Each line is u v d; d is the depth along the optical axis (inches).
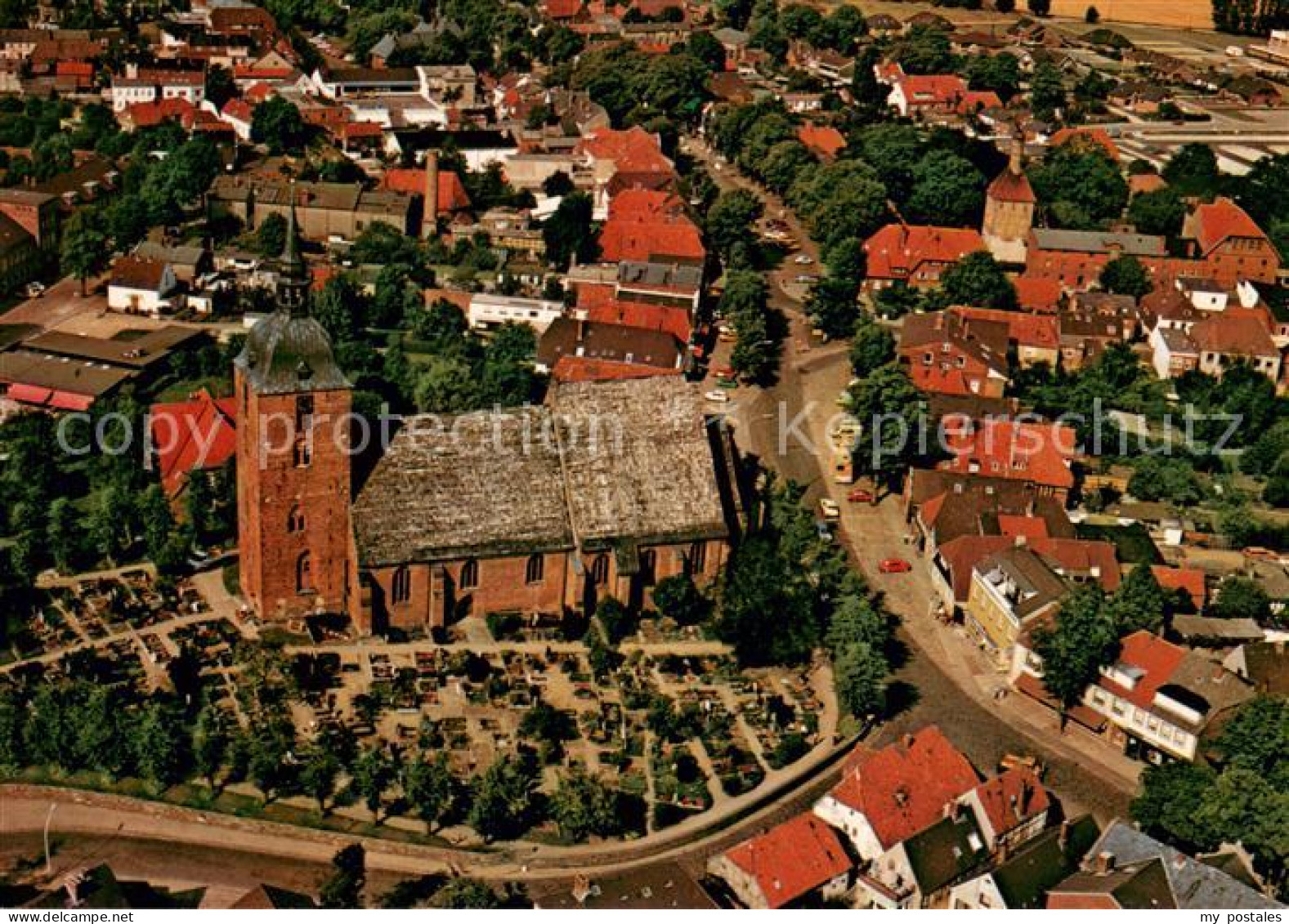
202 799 7253.9
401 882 6835.6
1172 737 7805.1
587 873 6919.3
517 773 7347.4
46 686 7529.5
